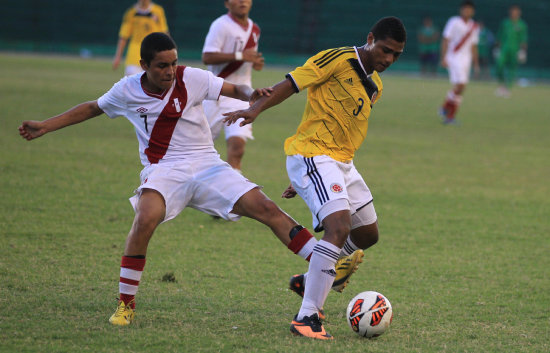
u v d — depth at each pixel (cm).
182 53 12456
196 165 1642
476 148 4784
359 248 1780
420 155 4384
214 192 1636
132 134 4569
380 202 3025
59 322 1499
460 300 1809
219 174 1645
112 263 1991
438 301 1795
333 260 1500
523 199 3197
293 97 8312
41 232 2277
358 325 1484
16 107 5222
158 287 1809
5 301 1623
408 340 1490
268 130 5134
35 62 10294
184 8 13250
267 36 13325
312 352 1378
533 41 13425
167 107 1602
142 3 4916
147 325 1512
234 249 2233
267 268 2039
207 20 13262
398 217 2767
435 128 5862
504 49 9475
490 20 13762
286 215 1636
